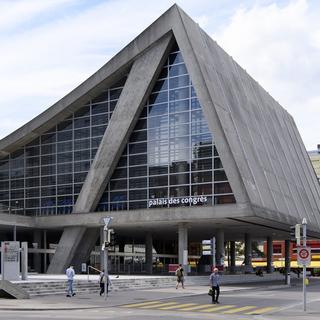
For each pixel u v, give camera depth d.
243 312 22.73
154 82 55.53
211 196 51.19
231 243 85.69
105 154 55.88
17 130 60.84
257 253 110.19
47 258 62.00
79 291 34.19
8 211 61.84
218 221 53.19
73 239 56.84
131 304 26.75
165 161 53.94
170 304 26.91
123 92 55.94
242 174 50.31
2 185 63.47
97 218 55.34
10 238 67.62
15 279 35.72
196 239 81.31
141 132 55.88
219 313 22.28
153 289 39.69
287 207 63.41
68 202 58.91
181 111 53.81
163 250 79.25
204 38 58.53
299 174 79.50
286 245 71.44
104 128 57.97
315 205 82.69
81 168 58.75
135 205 54.81
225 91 56.97
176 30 53.25
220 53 62.50
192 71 52.56
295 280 65.25
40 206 60.56
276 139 73.25
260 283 53.50
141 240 75.62
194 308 24.62
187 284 45.69
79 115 59.81
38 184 61.22
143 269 64.62
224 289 40.94
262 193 54.72
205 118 52.12
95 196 55.91
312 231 72.81
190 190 52.22
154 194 54.00
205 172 51.81
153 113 55.47
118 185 56.16
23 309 23.16
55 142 60.84
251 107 66.12
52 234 66.00
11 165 63.34
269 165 62.94
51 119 59.22
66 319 18.56
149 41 54.50
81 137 59.25
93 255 62.28
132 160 55.81
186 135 53.22
